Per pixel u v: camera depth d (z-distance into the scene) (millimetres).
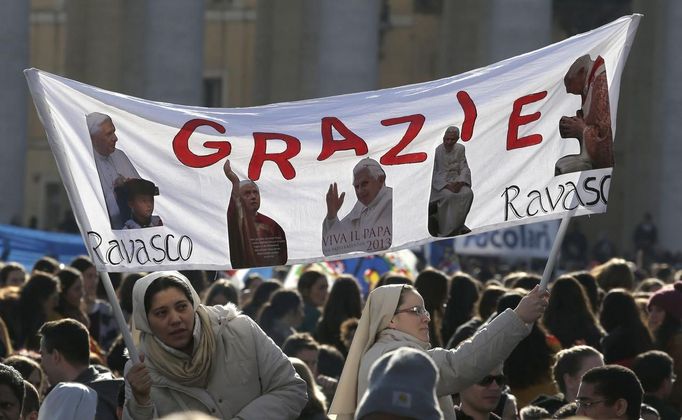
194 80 71438
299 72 93188
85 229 14938
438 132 15992
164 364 14289
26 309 24953
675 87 78875
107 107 15086
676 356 22609
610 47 16266
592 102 16203
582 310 23516
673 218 78312
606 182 16172
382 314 15102
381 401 9742
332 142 15727
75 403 14508
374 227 15891
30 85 14750
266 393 14594
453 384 14914
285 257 15656
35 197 109625
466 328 21688
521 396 20328
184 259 15320
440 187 15953
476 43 92688
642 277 46156
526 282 26000
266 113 15695
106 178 15078
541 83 16141
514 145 16125
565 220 16094
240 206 15492
